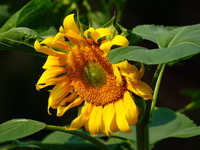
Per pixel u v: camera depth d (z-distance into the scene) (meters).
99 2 1.70
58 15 1.63
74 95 1.29
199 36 1.17
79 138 1.44
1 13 1.62
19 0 1.64
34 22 1.40
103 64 1.25
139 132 1.31
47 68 1.27
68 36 1.24
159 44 1.28
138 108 1.24
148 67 1.22
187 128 1.44
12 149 1.37
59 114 1.28
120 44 1.19
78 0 1.66
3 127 1.25
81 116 1.27
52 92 1.28
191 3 2.79
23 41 1.28
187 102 2.78
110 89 1.26
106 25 1.22
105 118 1.26
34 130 1.24
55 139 1.49
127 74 1.20
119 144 1.51
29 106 2.76
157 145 2.64
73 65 1.27
